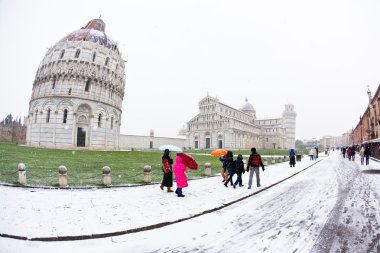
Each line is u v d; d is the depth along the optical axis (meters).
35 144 50.81
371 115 53.41
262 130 135.75
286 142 146.75
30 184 11.95
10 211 7.76
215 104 100.88
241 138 104.62
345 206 9.23
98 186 12.16
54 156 28.47
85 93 52.47
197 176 17.38
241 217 7.99
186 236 6.36
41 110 51.34
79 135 51.84
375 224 7.18
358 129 84.31
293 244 5.80
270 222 7.46
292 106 163.62
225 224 7.29
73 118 50.72
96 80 54.28
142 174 16.80
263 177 17.66
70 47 53.44
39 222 6.88
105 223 6.96
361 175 18.41
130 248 5.62
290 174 19.52
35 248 5.49
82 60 52.88
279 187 13.81
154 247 5.69
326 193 11.72
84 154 35.03
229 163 13.30
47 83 52.56
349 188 12.97
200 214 8.20
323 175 19.11
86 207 8.52
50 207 8.35
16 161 20.81
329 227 6.93
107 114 56.28
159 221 7.20
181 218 7.59
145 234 6.48
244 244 5.84
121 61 62.72
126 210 8.29
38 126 51.34
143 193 11.08
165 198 10.16
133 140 91.75
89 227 6.61
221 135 97.06
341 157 48.31
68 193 10.59
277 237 6.25
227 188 12.79
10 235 5.95
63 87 51.25
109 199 9.75
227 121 95.12
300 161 37.03
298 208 9.05
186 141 108.62
